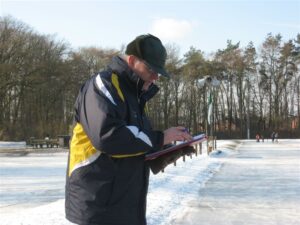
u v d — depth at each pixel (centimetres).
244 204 1147
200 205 1120
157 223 891
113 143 270
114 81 287
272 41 8812
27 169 2245
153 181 1480
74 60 6888
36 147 4691
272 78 8862
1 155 3572
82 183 284
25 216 869
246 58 8838
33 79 6238
